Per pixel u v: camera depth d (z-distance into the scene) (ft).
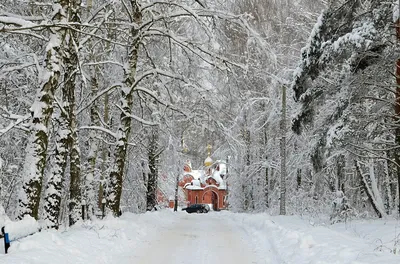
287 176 102.27
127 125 59.31
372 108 55.21
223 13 58.95
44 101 36.50
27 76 55.21
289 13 86.17
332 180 84.74
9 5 53.01
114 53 66.64
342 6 52.31
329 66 53.72
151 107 70.74
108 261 32.48
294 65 88.07
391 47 47.83
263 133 113.19
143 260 33.94
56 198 40.91
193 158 95.50
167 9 65.36
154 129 79.97
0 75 43.88
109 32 61.62
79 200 52.42
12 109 60.64
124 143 58.90
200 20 56.59
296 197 96.78
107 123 69.72
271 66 77.66
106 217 54.80
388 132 61.00
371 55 47.93
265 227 55.88
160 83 65.36
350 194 84.53
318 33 53.42
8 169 60.75
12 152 62.18
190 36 66.85
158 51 70.08
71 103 48.55
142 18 62.18
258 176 123.44
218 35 61.31
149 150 88.58
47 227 39.75
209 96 64.34
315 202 89.04
